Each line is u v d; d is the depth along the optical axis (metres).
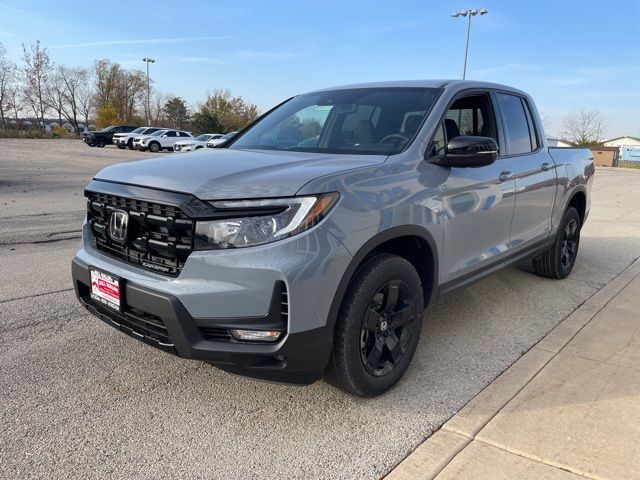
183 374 3.29
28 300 4.52
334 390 3.15
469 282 3.81
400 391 3.15
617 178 24.88
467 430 2.72
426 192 3.16
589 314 4.46
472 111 3.95
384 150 3.28
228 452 2.53
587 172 5.67
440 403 3.02
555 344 3.82
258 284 2.47
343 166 2.86
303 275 2.48
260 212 2.49
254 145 3.80
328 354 2.69
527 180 4.36
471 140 3.18
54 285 4.97
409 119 3.49
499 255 4.11
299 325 2.52
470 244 3.70
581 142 69.19
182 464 2.44
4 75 59.09
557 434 2.69
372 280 2.81
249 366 2.56
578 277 5.70
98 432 2.66
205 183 2.62
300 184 2.55
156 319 2.73
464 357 3.64
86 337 3.79
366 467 2.44
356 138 3.50
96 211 3.11
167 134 34.47
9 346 3.61
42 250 6.36
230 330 2.55
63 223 8.20
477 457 2.49
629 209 12.01
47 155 26.25
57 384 3.12
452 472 2.39
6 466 2.38
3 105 59.62
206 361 2.60
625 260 6.54
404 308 3.10
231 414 2.86
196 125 67.12
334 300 2.63
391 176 2.97
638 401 3.02
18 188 12.52
